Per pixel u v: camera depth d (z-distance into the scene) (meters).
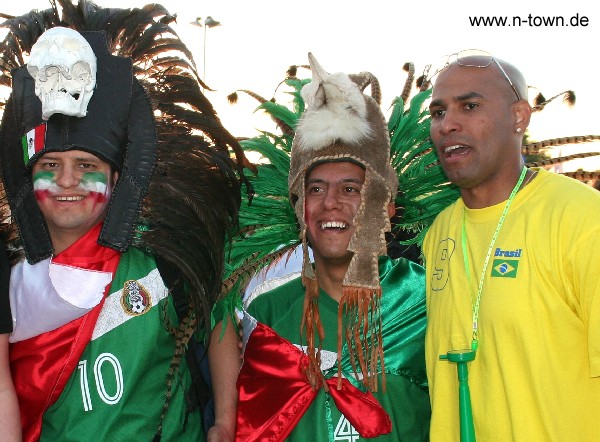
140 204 2.58
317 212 2.64
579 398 2.17
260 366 2.73
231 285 2.85
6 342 2.51
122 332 2.57
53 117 2.48
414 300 2.76
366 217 2.62
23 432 2.57
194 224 2.71
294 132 2.85
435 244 2.59
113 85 2.55
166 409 2.62
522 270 2.25
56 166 2.51
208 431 2.75
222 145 2.77
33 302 2.51
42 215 2.54
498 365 2.27
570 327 2.18
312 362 2.65
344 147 2.62
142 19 2.74
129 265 2.64
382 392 2.64
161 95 2.70
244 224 2.92
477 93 2.37
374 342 2.66
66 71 2.42
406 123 2.87
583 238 2.14
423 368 2.68
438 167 2.85
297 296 2.81
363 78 2.78
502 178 2.39
